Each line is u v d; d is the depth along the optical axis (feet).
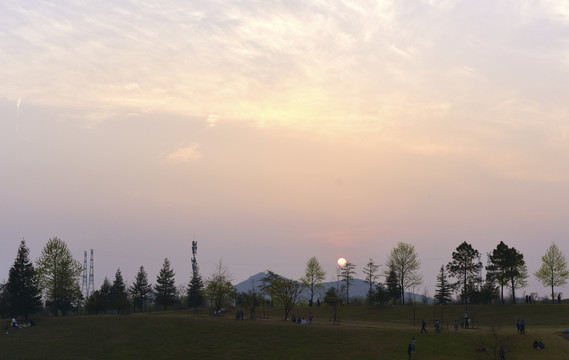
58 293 348.79
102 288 475.31
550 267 381.40
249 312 389.80
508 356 218.59
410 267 420.36
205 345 250.57
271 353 238.68
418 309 373.81
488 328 285.02
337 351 238.89
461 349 233.14
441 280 409.69
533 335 244.42
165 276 440.45
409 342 246.68
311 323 304.50
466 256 396.78
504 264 375.86
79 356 234.38
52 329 277.03
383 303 423.23
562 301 405.59
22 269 323.57
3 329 278.46
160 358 233.14
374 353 234.17
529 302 379.55
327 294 441.68
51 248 345.72
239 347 247.29
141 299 445.78
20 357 231.91
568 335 244.83
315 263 443.73
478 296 380.17
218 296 373.61
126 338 260.42
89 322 290.56
